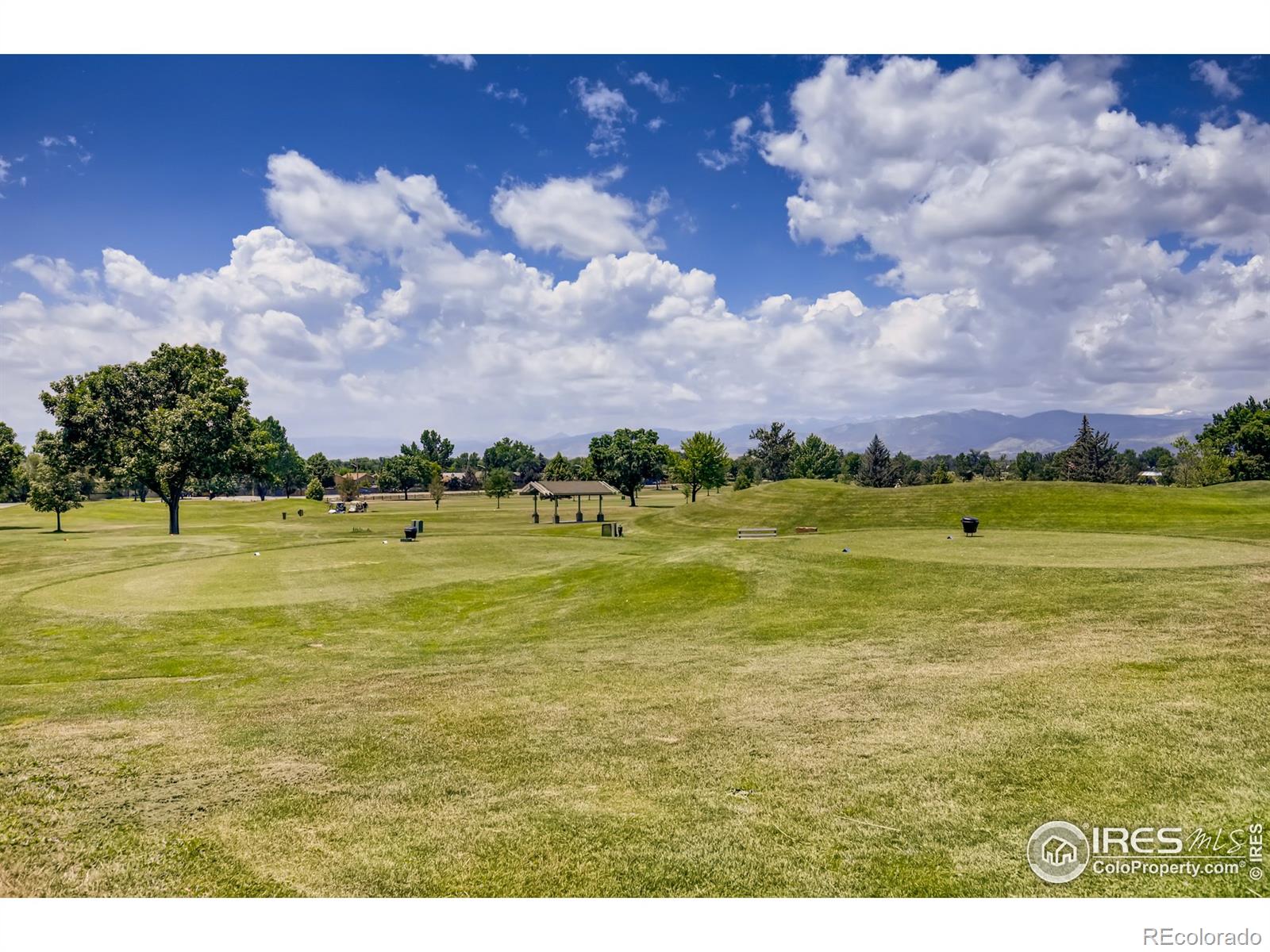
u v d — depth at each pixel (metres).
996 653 13.47
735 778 8.84
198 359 66.06
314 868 7.26
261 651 18.56
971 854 7.02
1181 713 9.58
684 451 102.88
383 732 11.09
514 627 20.59
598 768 9.38
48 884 7.07
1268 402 97.44
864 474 132.38
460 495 162.12
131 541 48.72
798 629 17.17
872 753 9.26
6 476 71.12
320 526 71.38
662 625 19.09
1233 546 24.47
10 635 20.23
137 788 9.11
